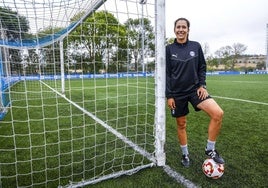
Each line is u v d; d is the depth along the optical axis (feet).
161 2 8.46
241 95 31.76
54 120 17.88
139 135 13.73
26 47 22.04
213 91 37.58
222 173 8.19
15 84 37.91
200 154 10.63
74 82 57.47
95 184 7.95
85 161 9.98
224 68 194.80
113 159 10.05
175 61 8.76
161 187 7.70
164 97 9.00
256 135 13.30
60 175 8.72
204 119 17.53
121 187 7.71
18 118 18.78
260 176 8.45
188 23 8.75
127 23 10.85
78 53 16.56
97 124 16.44
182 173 8.72
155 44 8.70
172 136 13.53
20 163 9.84
